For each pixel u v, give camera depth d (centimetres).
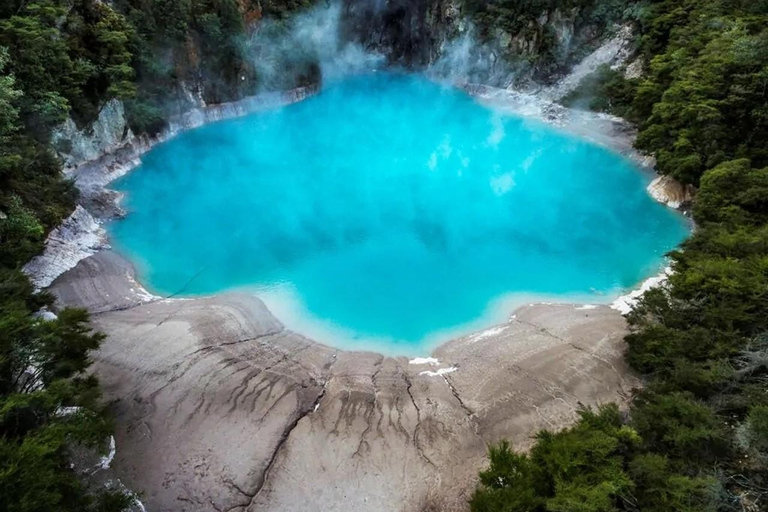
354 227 3422
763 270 2127
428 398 2030
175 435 1848
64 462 1529
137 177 3928
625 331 2291
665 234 3247
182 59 4638
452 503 1680
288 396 1994
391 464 1781
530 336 2342
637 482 1460
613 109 4697
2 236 2372
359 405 1973
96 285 2634
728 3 4119
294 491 1708
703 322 2041
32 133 3158
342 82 6334
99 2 3847
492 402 1992
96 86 3719
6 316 1662
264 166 4284
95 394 1720
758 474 1476
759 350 1803
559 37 5219
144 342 2195
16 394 1391
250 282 2812
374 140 4847
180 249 3089
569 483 1455
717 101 3266
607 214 3509
